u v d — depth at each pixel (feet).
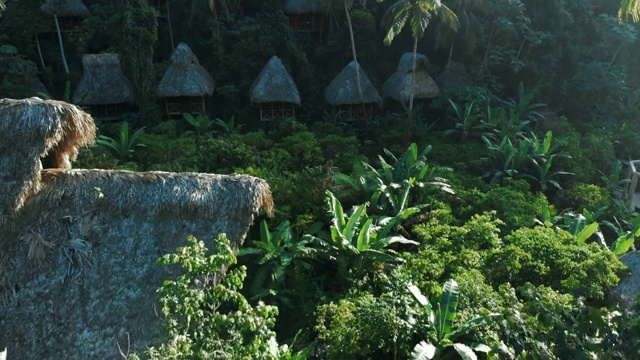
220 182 28.63
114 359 24.45
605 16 79.15
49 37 74.23
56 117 26.78
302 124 63.16
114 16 65.57
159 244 27.09
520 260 35.81
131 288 26.00
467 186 51.42
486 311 28.32
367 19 73.26
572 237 39.14
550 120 70.59
